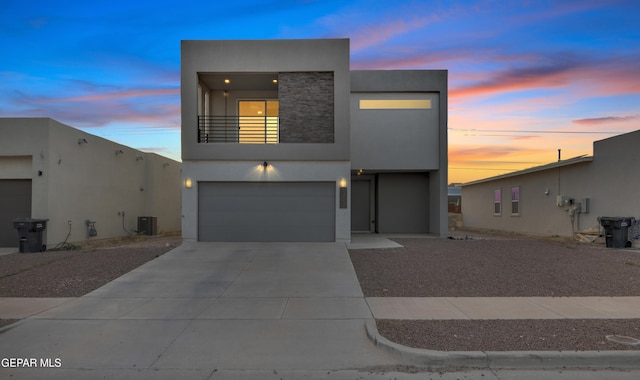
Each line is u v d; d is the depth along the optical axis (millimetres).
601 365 4914
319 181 14211
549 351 5043
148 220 21703
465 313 6828
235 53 14359
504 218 24312
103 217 18688
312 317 6781
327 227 14250
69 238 16125
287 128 14453
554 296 7867
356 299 7801
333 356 5238
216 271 10141
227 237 14234
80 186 16938
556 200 18953
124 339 5848
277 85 16234
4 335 6016
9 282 9188
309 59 14352
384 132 17969
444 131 17781
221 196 14289
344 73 14281
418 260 11133
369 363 5035
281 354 5305
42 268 10609
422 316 6688
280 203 14289
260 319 6707
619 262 10883
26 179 15461
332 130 14484
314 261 11133
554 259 11266
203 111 16250
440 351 5082
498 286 8602
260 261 11172
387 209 19234
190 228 14102
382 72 17828
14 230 15453
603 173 15883
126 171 20766
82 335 6004
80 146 16969
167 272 10055
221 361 5102
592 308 7055
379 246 13469
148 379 4633
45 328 6301
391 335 5758
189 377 4680
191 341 5762
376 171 18562
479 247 13383
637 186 14180
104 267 10602
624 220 13664
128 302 7719
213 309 7273
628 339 5484
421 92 18000
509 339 5531
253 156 14141
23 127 14977
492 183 26062
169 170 25125
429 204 19094
